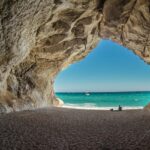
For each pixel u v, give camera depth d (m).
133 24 16.77
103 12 16.83
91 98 85.81
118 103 55.91
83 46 20.98
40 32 15.73
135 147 5.95
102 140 6.77
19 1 10.88
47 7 13.36
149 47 18.48
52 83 26.25
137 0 14.34
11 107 14.23
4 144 5.93
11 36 11.81
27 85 18.50
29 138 6.79
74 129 8.62
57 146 5.98
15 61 13.71
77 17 16.69
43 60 20.00
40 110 16.69
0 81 13.41
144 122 10.59
